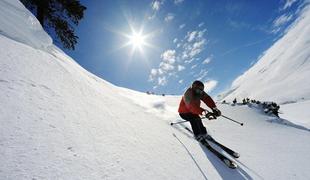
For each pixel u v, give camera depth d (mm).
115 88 8594
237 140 5102
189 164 2607
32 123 1744
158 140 3016
